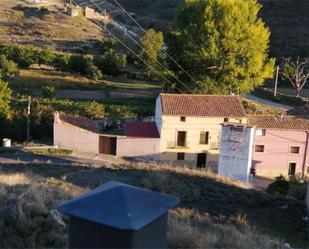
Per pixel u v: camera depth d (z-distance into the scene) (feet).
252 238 50.37
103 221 23.93
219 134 136.98
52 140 140.46
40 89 205.87
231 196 84.38
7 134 140.46
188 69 173.99
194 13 171.53
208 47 166.09
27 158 115.44
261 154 137.69
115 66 248.73
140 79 246.68
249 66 169.17
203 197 80.74
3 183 57.88
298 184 115.14
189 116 134.62
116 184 26.96
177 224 47.91
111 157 131.23
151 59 224.33
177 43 174.91
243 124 126.93
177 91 177.99
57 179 77.66
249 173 125.90
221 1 167.43
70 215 24.57
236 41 166.61
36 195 49.73
